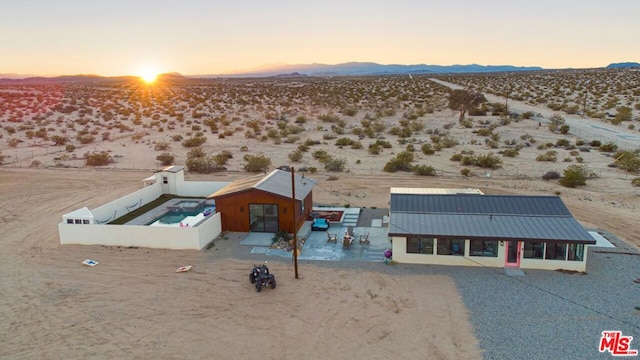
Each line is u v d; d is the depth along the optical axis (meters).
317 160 45.53
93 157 45.84
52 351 15.22
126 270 21.23
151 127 66.88
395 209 23.52
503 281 19.72
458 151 48.75
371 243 24.19
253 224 25.77
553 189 34.25
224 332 16.17
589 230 25.75
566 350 14.83
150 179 33.88
